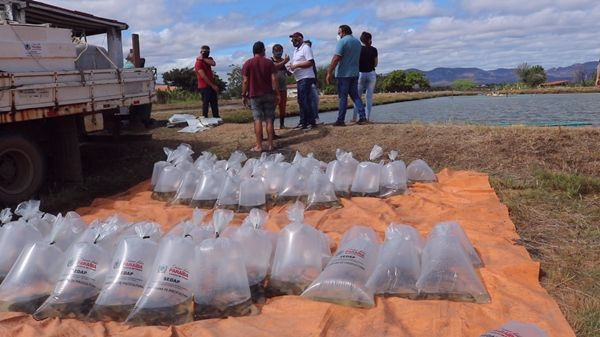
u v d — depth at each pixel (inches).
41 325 125.6
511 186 246.2
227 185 227.6
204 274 131.1
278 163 245.6
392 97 1172.5
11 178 255.1
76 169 295.7
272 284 142.9
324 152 334.3
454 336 114.3
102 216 228.1
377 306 127.7
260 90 334.6
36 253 142.5
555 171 260.1
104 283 135.3
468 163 292.4
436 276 133.1
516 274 143.2
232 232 155.5
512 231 181.9
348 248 143.1
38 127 273.7
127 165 347.3
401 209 219.5
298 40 384.5
